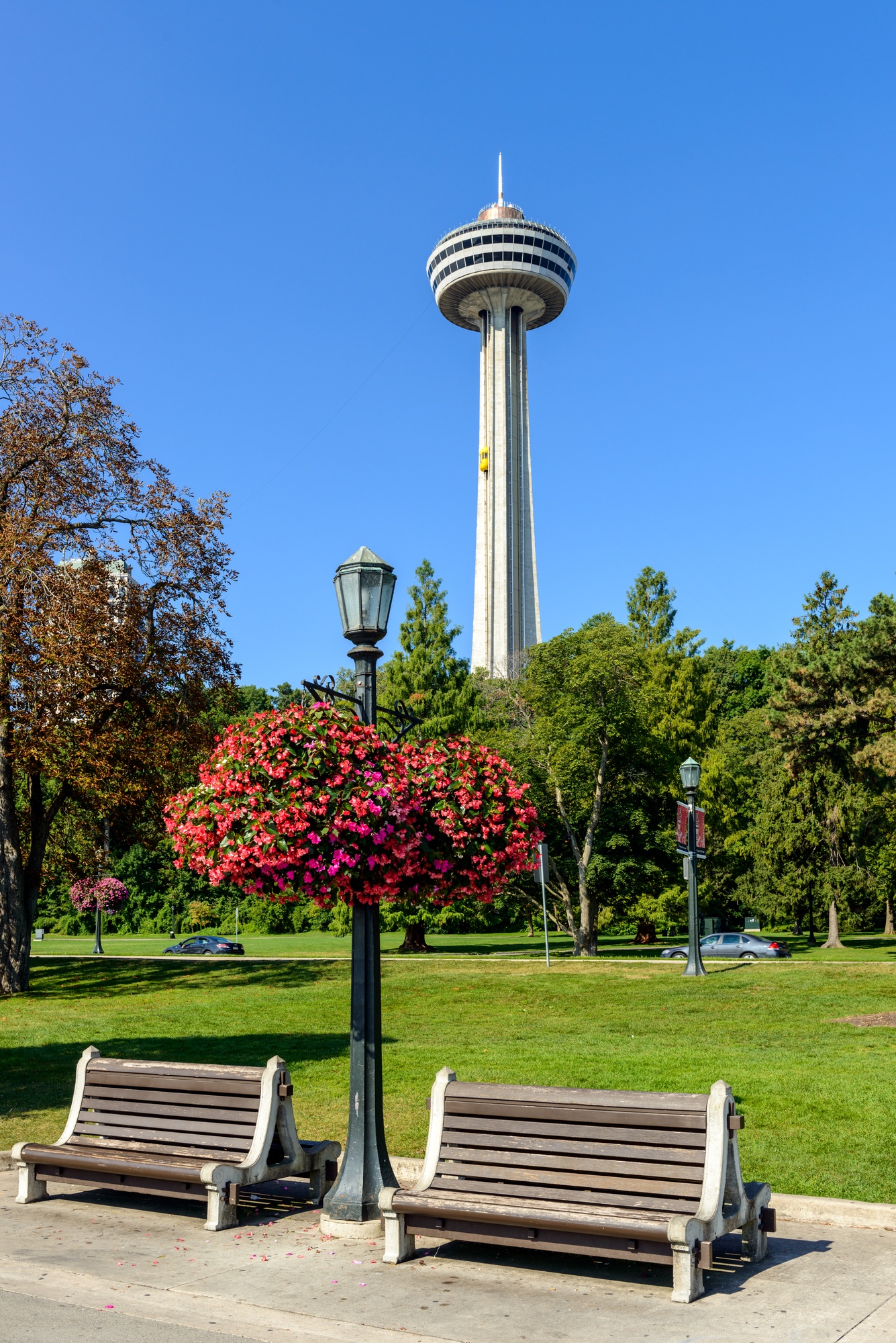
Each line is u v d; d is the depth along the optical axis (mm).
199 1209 8469
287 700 8180
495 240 145250
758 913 52062
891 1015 19672
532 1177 6875
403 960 35969
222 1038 19078
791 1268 6754
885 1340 5508
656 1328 5746
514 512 136750
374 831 7578
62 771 29766
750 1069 13625
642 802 42375
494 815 8305
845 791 46156
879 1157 9234
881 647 38688
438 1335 5719
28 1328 5949
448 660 47719
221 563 32875
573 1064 14422
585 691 39656
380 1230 7633
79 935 91562
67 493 30188
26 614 28562
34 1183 8719
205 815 7750
